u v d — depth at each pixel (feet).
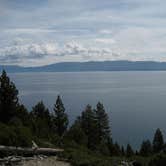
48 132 167.43
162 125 583.99
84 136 218.59
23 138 103.76
